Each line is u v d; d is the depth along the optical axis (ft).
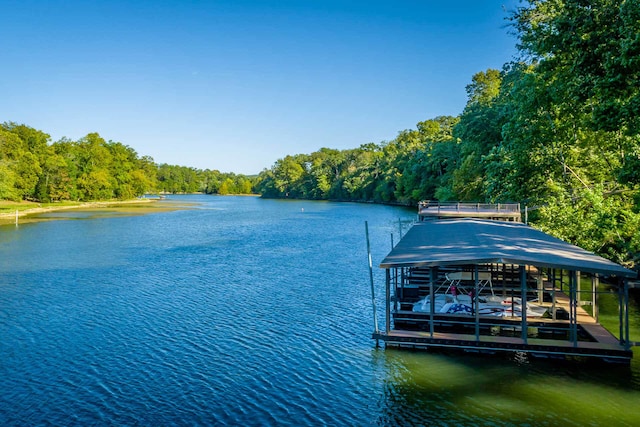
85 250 130.00
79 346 55.57
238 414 40.32
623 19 53.78
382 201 400.47
